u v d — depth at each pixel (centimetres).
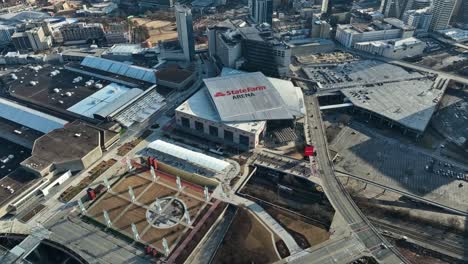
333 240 18000
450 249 18112
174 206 19925
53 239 18100
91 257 17212
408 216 19862
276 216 19462
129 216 19288
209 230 18675
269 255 17312
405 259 17150
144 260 17075
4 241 18512
